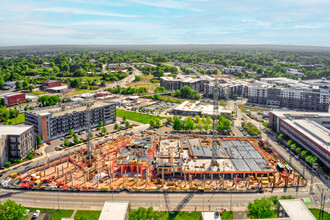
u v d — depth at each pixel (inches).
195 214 6924.2
